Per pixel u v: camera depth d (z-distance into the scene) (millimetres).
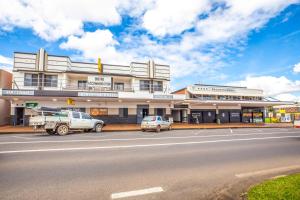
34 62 23109
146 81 28031
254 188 3926
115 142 10414
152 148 8766
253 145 10164
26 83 22938
